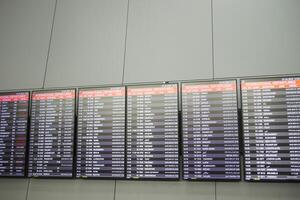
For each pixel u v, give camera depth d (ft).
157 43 8.78
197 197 7.75
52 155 8.54
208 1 8.74
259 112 7.63
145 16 9.04
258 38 8.21
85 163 8.31
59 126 8.64
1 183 8.94
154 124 8.13
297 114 7.45
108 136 8.31
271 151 7.43
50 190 8.59
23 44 9.67
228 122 7.74
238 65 8.18
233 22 8.46
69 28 9.45
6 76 9.55
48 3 9.82
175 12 8.87
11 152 8.78
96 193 8.30
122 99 8.41
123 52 8.93
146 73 8.66
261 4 8.39
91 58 9.09
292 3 8.20
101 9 9.37
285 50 8.00
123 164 8.11
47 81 9.22
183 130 7.94
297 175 7.23
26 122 8.82
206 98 7.96
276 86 7.65
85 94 8.64
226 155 7.63
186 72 8.45
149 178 7.91
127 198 8.11
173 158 7.88
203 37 8.55
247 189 7.55
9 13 10.02
